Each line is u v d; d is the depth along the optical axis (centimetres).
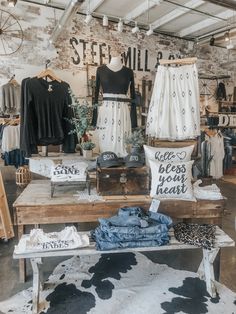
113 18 643
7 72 571
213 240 220
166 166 250
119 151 333
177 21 663
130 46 689
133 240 213
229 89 863
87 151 339
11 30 564
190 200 252
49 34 596
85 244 212
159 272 259
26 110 331
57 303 214
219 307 211
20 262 240
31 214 235
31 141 339
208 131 622
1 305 213
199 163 515
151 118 299
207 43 769
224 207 259
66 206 238
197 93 291
